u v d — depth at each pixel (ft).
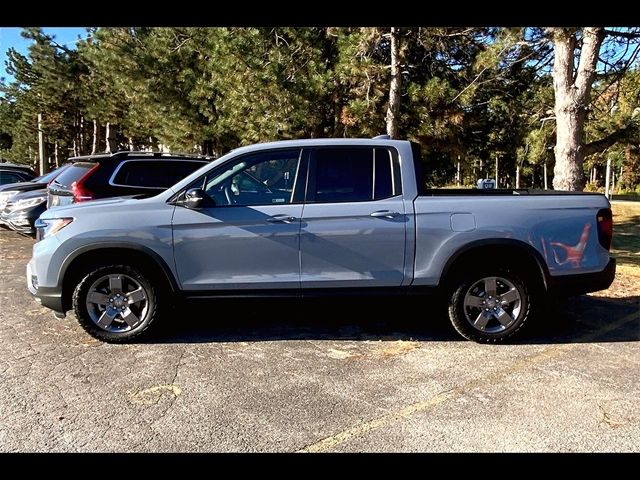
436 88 34.53
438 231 14.71
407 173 15.14
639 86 36.35
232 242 14.64
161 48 50.16
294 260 14.76
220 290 14.89
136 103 58.18
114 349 14.65
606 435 10.02
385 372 13.08
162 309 15.15
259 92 35.22
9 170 45.83
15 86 122.01
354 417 10.75
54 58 82.74
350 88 36.60
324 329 16.55
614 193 105.40
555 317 17.88
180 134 55.62
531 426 10.36
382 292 15.05
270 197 14.97
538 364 13.61
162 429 10.27
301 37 35.19
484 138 51.13
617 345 15.07
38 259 14.76
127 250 14.69
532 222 14.79
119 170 25.59
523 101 43.50
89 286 14.80
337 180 15.05
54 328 16.39
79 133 117.50
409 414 10.87
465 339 15.56
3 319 17.28
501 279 15.07
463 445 9.69
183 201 14.79
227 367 13.38
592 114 39.29
